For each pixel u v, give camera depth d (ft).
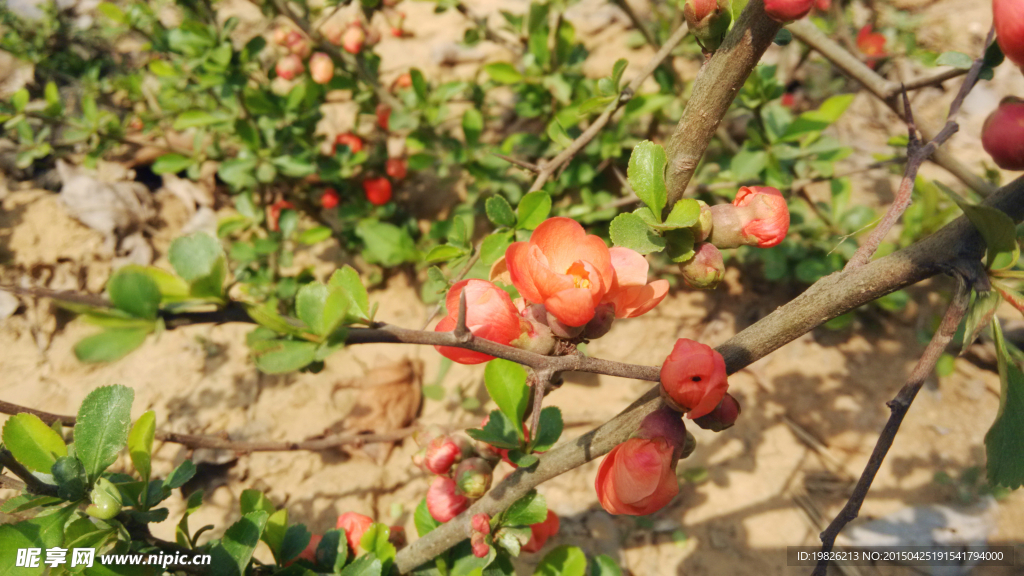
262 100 1.80
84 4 2.58
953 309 0.62
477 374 1.87
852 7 2.35
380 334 0.54
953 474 1.51
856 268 0.67
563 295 0.60
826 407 1.68
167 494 0.76
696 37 0.64
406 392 1.78
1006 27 0.56
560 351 0.68
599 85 1.01
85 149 2.24
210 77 1.73
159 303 0.45
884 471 1.54
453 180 2.18
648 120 2.21
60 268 1.99
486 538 0.84
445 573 0.98
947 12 2.43
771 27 0.59
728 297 1.95
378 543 0.98
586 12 2.70
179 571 0.79
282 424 1.73
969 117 2.17
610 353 1.88
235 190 2.18
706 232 0.69
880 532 1.43
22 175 2.18
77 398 1.77
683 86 1.93
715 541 1.48
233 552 0.77
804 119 1.43
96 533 0.66
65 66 2.38
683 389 0.61
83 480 0.66
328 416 1.74
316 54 1.81
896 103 1.18
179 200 2.26
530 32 1.79
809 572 1.40
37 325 1.90
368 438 1.63
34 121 2.26
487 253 0.99
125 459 1.65
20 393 1.77
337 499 1.61
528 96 1.90
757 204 0.70
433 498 0.97
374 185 2.00
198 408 1.77
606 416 1.70
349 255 2.18
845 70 1.23
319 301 0.53
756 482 1.57
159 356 1.88
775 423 1.67
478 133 1.85
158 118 2.06
